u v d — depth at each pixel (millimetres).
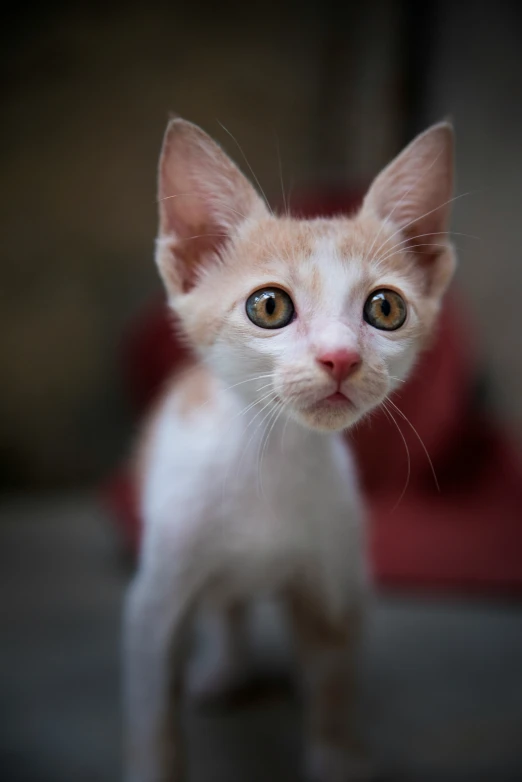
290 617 323
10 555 511
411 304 267
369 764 311
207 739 334
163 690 293
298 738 335
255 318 258
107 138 658
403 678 369
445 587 448
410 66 641
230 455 288
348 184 647
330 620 307
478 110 597
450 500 500
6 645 393
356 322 255
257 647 408
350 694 312
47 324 659
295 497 290
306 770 316
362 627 310
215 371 277
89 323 664
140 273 667
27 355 657
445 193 279
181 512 290
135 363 580
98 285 664
